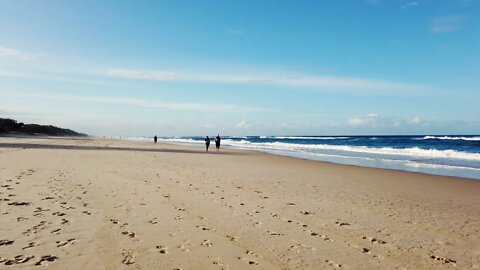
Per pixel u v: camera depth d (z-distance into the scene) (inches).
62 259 200.4
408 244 253.4
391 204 399.5
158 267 194.9
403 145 2146.9
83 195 383.6
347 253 230.4
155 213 315.6
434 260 223.5
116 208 329.1
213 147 1905.8
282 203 381.7
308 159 1084.5
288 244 244.1
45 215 291.9
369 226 298.5
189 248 228.2
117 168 654.5
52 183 450.6
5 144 1373.0
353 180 596.1
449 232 288.4
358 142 2869.1
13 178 476.4
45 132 4928.6
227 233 264.1
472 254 236.4
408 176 657.6
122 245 228.2
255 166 812.0
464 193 484.7
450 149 1604.3
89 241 232.8
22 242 225.3
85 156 919.0
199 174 615.2
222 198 396.5
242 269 197.9
